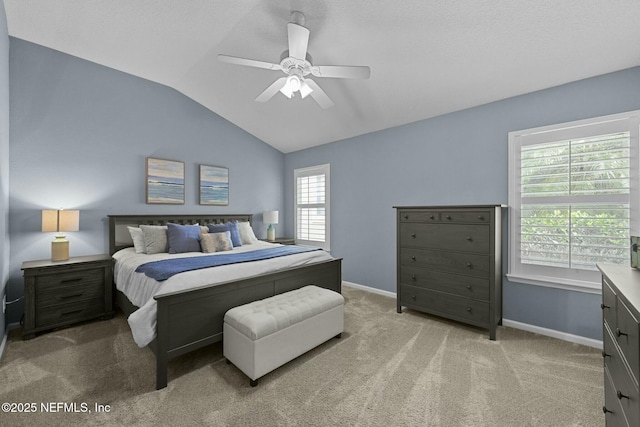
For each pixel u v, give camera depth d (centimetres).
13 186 284
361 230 418
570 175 246
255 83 348
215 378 192
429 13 206
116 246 344
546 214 261
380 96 320
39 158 298
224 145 455
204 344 203
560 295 255
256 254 296
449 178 327
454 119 323
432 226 295
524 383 187
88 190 329
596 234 237
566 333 252
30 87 293
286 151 530
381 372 200
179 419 154
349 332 267
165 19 257
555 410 162
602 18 187
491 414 159
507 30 209
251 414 158
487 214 258
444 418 156
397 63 264
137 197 366
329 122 401
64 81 313
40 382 186
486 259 258
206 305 204
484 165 300
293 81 225
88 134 329
